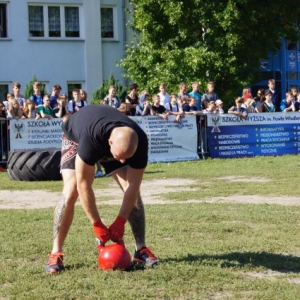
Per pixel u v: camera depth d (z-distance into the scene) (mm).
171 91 29703
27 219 10258
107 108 6484
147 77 31172
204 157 22703
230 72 29297
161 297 5918
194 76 29453
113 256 6719
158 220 9859
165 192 13945
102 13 35281
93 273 6719
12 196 13867
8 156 18562
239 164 20531
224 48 29453
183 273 6633
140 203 7070
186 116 22359
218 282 6355
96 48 34750
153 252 7645
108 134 6215
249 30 29469
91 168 6387
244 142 23281
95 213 6539
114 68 35438
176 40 30578
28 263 7262
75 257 7410
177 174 17828
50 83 33969
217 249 7801
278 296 5891
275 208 11102
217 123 22891
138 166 6477
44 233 9000
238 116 23172
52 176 16812
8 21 33062
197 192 13656
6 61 33062
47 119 20469
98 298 5863
